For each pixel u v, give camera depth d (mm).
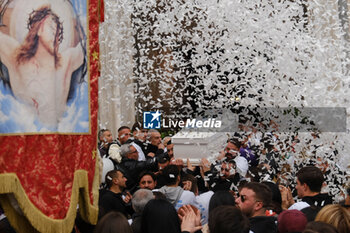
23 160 2779
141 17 8484
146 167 5773
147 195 3916
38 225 2762
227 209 2834
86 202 3236
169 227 3258
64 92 3072
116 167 5824
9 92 2752
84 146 3270
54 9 3004
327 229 2566
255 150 6461
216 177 5406
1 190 2672
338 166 6008
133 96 8844
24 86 2816
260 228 3516
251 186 3719
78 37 3256
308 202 4363
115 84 9109
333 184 5926
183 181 5004
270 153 6301
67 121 3092
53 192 2852
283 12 6809
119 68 8625
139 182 5539
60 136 2992
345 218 2938
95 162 3436
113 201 4543
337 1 7656
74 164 3135
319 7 7367
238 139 6414
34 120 2844
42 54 2904
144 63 8945
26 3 2852
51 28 2961
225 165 5219
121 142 7168
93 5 3477
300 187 4449
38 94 2869
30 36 2855
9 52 2764
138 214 3887
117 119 9625
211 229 2816
